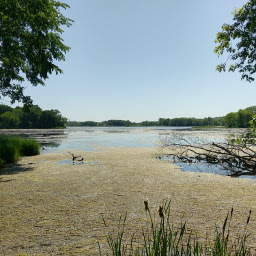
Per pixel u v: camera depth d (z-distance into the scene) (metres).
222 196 6.09
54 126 113.00
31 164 12.20
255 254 2.94
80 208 5.14
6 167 11.24
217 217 4.51
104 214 4.74
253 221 4.27
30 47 11.02
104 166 11.29
